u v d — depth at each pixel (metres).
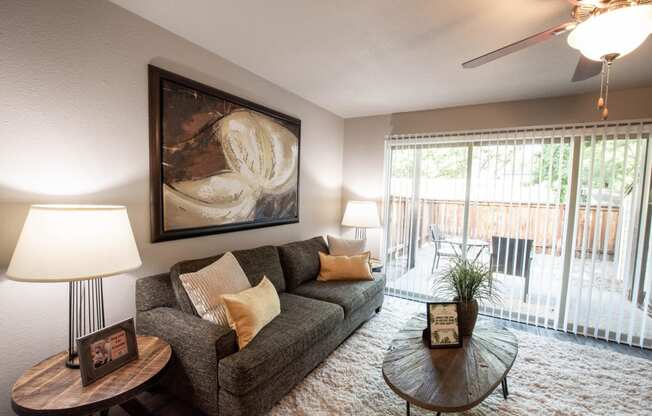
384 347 2.49
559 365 2.32
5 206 1.40
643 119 2.62
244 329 1.73
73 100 1.59
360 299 2.68
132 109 1.85
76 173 1.62
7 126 1.39
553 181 2.98
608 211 2.77
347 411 1.77
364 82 2.85
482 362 1.66
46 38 1.48
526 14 1.70
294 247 2.94
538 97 3.08
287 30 1.98
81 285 1.53
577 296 2.90
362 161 4.13
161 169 1.99
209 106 2.29
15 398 1.16
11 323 1.45
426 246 3.68
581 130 2.84
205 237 2.37
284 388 1.80
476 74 2.57
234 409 1.51
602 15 1.20
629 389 2.03
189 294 1.83
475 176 3.39
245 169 2.64
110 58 1.73
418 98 3.26
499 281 3.25
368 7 1.70
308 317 2.11
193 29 1.99
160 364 1.42
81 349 1.25
